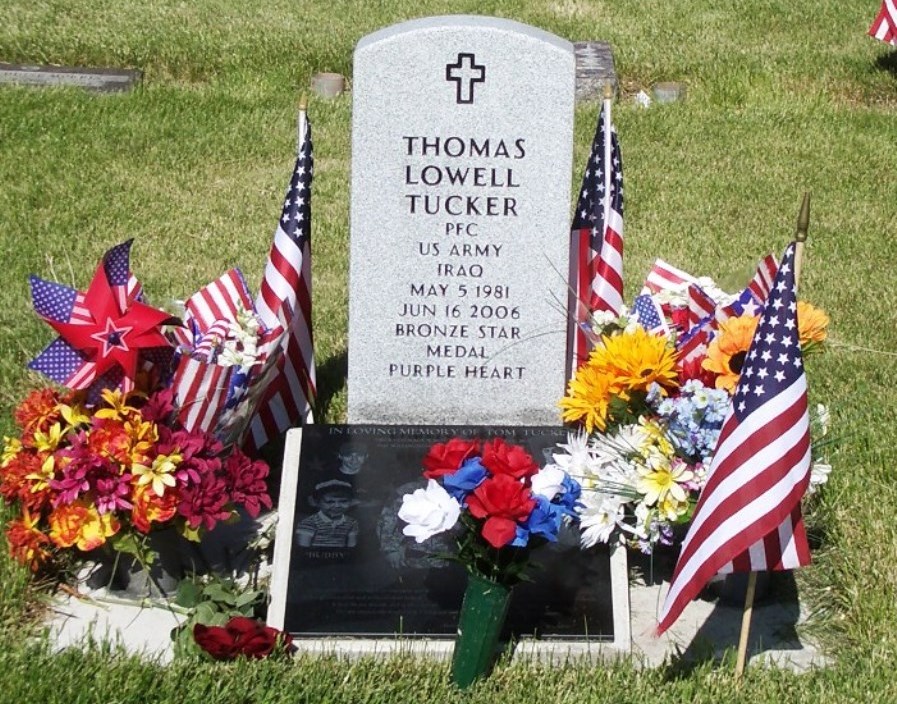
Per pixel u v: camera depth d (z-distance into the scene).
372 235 2.75
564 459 2.55
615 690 2.37
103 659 2.38
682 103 4.67
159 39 4.80
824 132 4.50
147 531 2.45
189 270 3.49
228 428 2.64
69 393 2.60
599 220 2.87
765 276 2.65
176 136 4.23
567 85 2.67
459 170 2.71
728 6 5.71
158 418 2.49
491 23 2.65
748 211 3.95
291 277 2.82
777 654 2.48
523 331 2.80
